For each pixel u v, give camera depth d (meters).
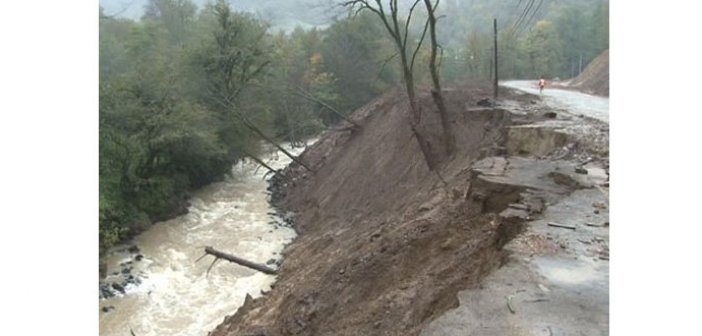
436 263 10.56
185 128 25.38
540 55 59.78
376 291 11.54
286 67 44.19
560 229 8.55
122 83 24.50
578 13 69.44
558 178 11.20
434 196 15.59
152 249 20.25
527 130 16.61
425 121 22.72
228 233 22.28
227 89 31.89
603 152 13.97
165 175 25.72
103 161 21.50
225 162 30.89
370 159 24.44
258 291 16.77
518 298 6.43
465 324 5.89
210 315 15.59
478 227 10.75
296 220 24.25
